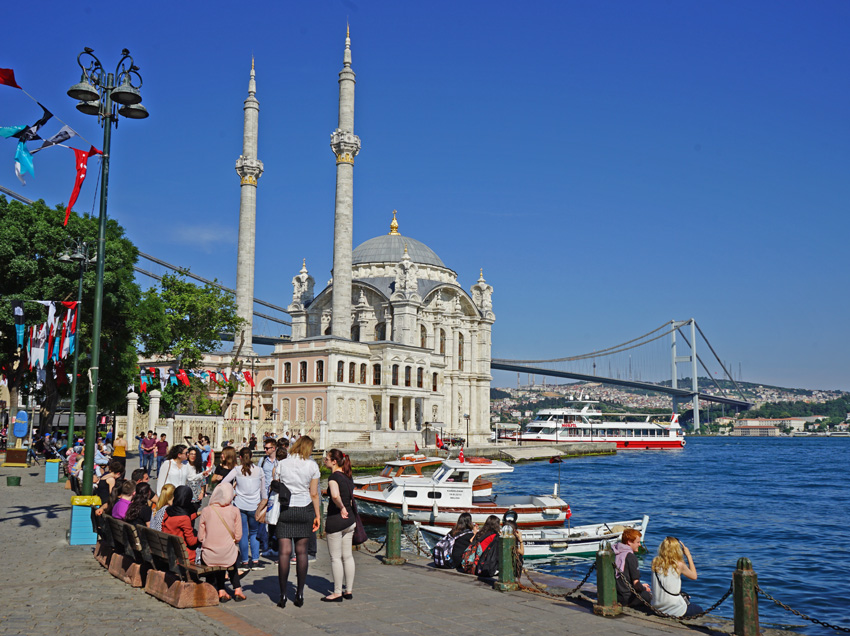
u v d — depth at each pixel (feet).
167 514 54.39
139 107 75.46
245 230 331.98
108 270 188.34
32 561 62.69
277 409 305.94
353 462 254.88
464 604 52.60
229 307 273.13
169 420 197.47
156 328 238.68
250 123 335.88
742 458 468.75
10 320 174.19
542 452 189.88
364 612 49.19
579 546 108.68
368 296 379.14
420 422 333.62
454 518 122.31
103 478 72.49
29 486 124.36
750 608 45.91
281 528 50.08
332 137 323.16
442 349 387.34
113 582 55.31
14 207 184.65
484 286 418.72
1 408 265.13
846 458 481.87
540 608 52.26
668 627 48.62
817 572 108.06
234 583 51.21
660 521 158.51
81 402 224.53
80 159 75.61
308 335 390.01
